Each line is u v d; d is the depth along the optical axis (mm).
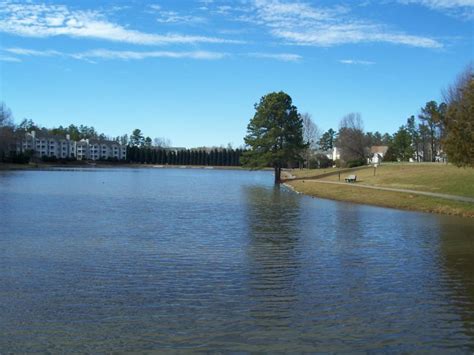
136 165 188500
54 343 8836
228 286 12641
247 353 8523
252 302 11297
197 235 20812
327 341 9062
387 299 11594
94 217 26562
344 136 113750
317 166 122938
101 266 14688
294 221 26000
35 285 12500
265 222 25422
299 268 14719
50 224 23484
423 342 9055
